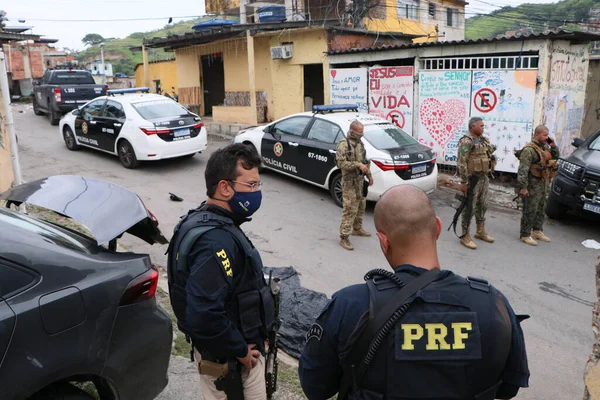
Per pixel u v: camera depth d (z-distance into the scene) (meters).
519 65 9.77
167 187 9.16
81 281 2.41
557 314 5.14
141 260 2.76
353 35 14.25
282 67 14.85
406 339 1.48
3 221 2.51
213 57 18.19
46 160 10.95
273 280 2.51
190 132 10.40
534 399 3.82
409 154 7.86
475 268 6.21
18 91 26.61
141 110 10.26
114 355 2.49
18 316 2.15
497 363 1.51
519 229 7.71
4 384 2.08
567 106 10.48
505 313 1.56
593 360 2.33
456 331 1.48
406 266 1.61
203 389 2.46
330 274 5.87
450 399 1.47
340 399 1.61
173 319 4.40
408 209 1.62
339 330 1.56
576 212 7.91
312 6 18.20
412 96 11.19
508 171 10.06
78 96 15.41
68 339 2.30
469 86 10.27
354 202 6.57
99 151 11.98
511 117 9.84
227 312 2.15
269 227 7.38
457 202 9.00
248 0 19.91
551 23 27.91
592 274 6.10
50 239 2.55
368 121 8.46
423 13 23.72
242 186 2.23
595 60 12.61
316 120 8.76
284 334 4.25
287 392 3.49
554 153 6.90
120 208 2.63
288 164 9.16
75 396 2.37
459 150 6.69
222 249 2.06
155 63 23.52
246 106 16.50
